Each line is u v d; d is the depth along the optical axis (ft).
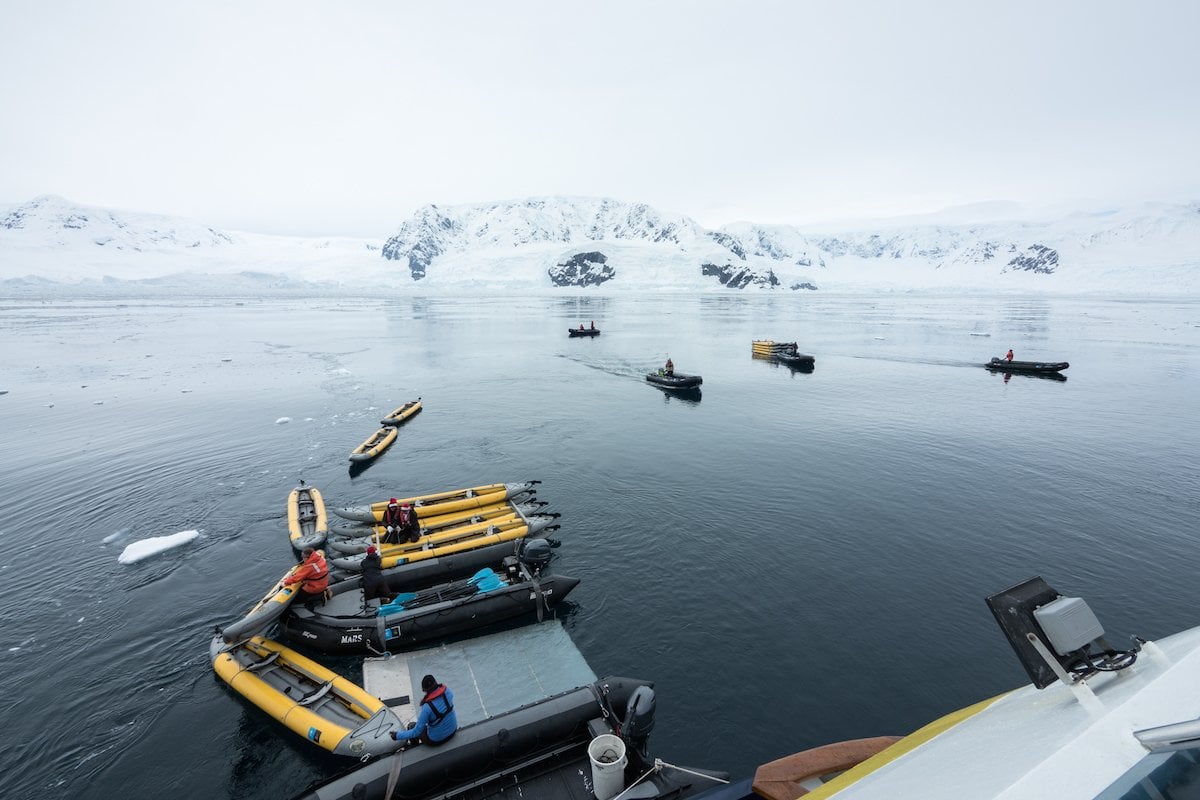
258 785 34.09
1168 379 152.56
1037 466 83.87
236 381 148.97
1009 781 7.99
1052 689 11.72
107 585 53.83
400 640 44.29
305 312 412.98
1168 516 67.31
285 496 74.38
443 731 31.17
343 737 34.68
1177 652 11.09
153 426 106.01
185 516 68.39
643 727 29.89
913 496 73.00
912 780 10.45
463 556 53.62
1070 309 472.85
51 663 43.60
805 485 76.48
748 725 37.73
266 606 43.37
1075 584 53.42
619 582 53.83
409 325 315.78
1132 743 7.88
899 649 44.88
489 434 101.65
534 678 41.55
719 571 55.52
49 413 114.73
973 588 52.90
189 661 43.96
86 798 33.35
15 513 68.95
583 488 75.66
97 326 284.00
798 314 420.77
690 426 106.42
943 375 159.43
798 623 47.96
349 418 112.27
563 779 31.45
